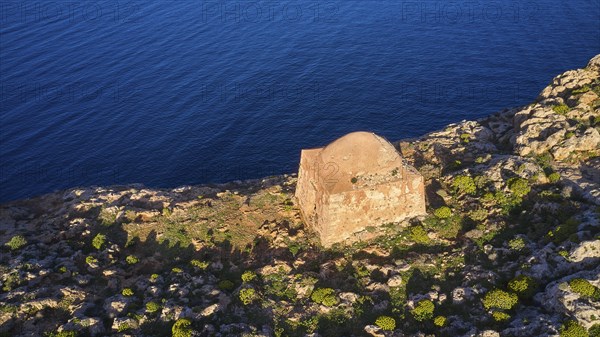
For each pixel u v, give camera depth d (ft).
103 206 182.80
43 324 127.95
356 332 119.55
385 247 146.51
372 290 131.64
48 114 286.87
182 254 157.17
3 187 238.48
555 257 125.18
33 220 183.83
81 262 154.61
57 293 136.77
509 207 151.33
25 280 141.28
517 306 117.70
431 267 136.36
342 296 128.88
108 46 356.79
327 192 144.25
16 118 282.36
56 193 203.72
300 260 145.07
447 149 197.06
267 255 151.23
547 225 139.44
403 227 151.74
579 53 335.47
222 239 160.15
